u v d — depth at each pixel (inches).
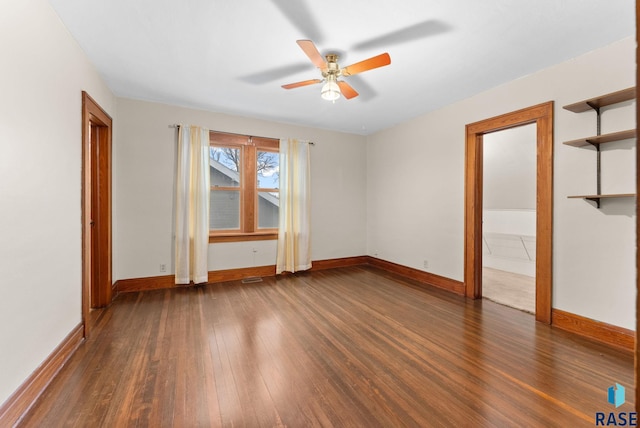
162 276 146.9
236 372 74.0
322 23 79.7
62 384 68.6
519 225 189.8
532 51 93.2
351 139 202.4
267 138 171.6
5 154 55.7
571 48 91.4
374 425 56.1
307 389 67.2
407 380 70.7
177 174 148.3
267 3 71.9
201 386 68.1
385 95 131.8
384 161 191.2
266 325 103.3
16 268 58.8
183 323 104.4
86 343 88.7
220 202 165.5
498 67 104.3
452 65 103.0
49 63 72.2
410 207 169.6
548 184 104.0
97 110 106.8
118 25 81.0
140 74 112.0
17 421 56.9
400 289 147.3
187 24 80.7
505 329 100.1
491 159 197.0
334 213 197.0
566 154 99.7
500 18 76.9
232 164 168.9
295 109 152.4
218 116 158.1
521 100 112.7
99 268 120.0
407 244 172.2
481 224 135.0
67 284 81.4
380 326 102.5
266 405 61.7
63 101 79.9
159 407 60.9
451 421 57.0
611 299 89.7
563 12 74.1
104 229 120.5
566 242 100.0
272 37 87.0
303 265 179.6
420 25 80.2
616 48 87.4
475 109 131.0
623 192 87.4
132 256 140.5
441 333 97.0
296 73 111.2
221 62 102.6
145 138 141.7
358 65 86.0
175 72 110.3
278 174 182.5
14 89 58.4
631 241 85.9
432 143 154.3
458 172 139.9
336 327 101.7
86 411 59.6
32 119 64.8
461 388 67.6
